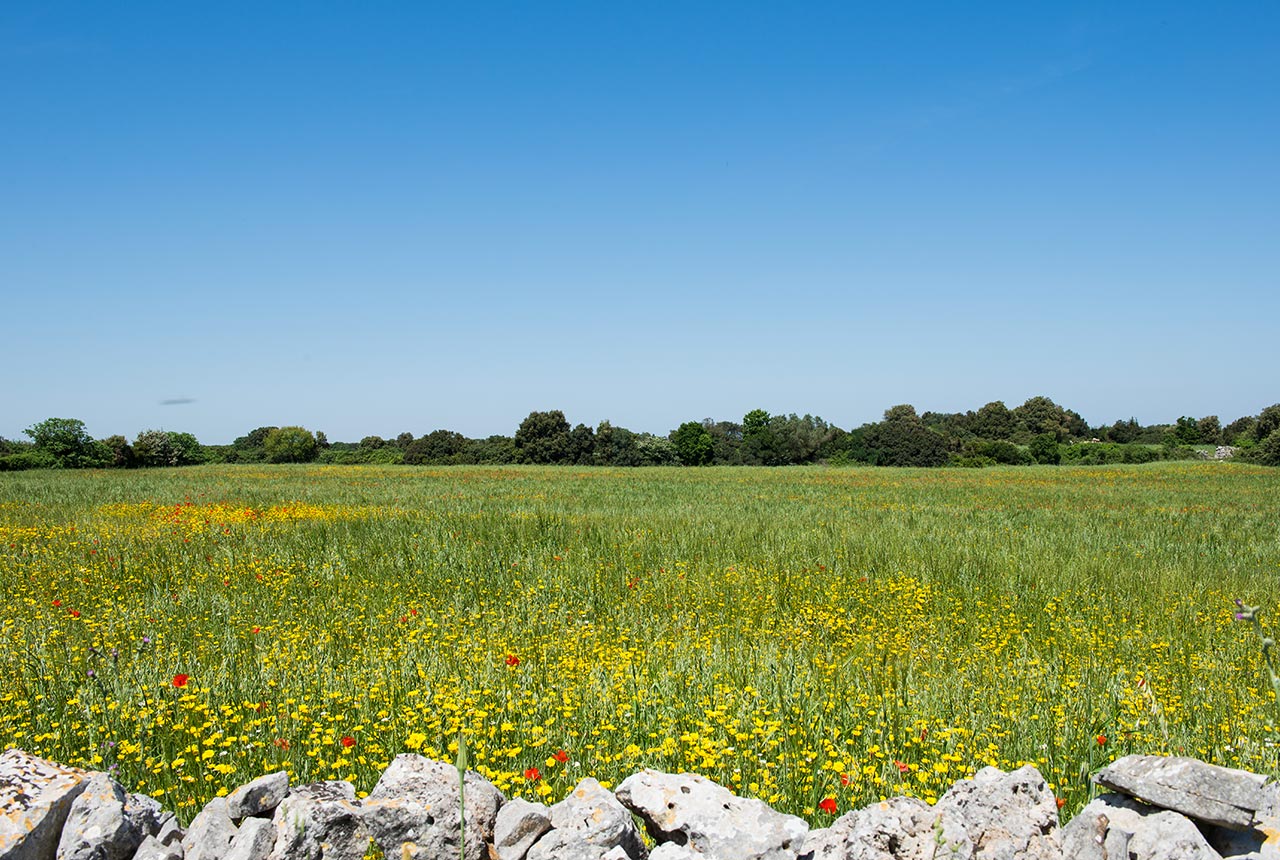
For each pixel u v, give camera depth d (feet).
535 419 296.71
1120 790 12.69
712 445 299.17
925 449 268.21
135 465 239.09
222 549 48.14
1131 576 43.32
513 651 27.20
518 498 111.86
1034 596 38.86
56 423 229.66
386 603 36.73
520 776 15.37
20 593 38.04
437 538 53.42
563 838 11.55
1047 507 105.70
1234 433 349.61
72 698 21.21
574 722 19.24
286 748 17.51
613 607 36.40
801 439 297.33
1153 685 23.52
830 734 18.26
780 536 56.34
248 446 346.13
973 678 24.18
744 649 28.12
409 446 307.58
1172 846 11.25
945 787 15.76
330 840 11.27
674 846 11.43
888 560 46.88
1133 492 138.31
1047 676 24.07
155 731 18.45
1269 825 11.49
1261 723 19.58
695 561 47.14
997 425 386.73
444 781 12.37
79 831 11.47
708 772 16.49
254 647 28.60
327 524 60.34
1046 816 12.25
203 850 11.21
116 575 41.78
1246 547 57.98
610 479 175.94
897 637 30.42
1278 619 32.73
